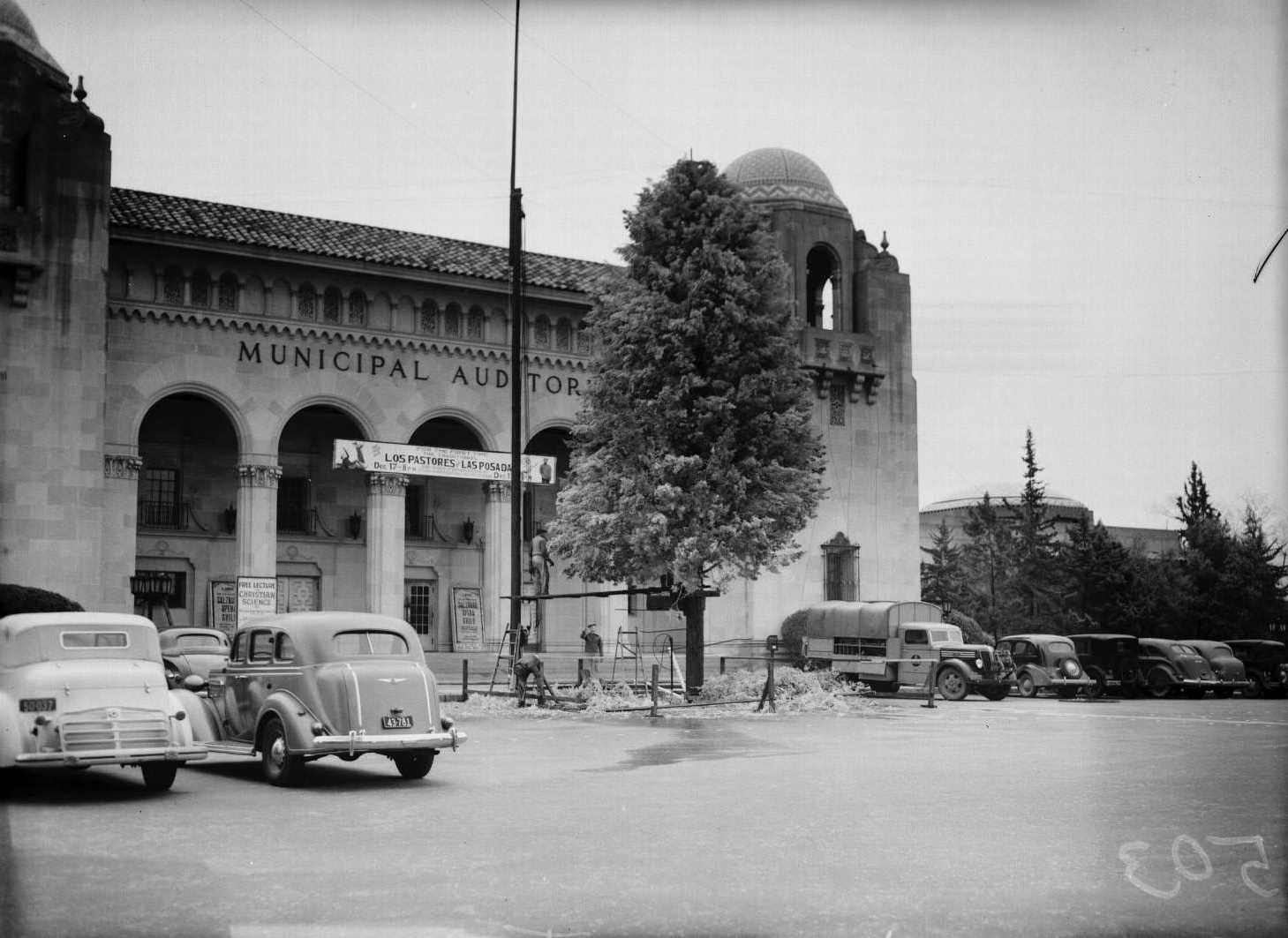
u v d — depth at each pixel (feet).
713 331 104.83
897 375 159.02
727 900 29.40
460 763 58.59
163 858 34.24
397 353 130.93
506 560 133.49
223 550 129.39
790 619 144.15
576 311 141.18
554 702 94.17
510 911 28.30
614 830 38.81
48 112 109.60
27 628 46.01
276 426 123.65
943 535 209.36
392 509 128.36
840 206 158.30
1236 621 198.49
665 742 69.00
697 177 109.19
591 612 144.15
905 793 47.44
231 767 58.90
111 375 115.65
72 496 107.76
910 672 118.83
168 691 47.47
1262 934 27.04
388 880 31.42
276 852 35.06
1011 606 197.16
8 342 106.63
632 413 105.81
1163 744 70.03
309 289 127.03
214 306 121.39
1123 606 189.57
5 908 28.32
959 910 28.71
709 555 100.63
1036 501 215.10
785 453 107.96
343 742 49.85
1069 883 31.55
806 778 52.24
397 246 135.95
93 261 110.32
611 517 103.09
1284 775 54.03
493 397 136.15
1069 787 49.39
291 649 52.49
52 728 44.42
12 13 118.11
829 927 27.02
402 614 128.36
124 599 113.91
